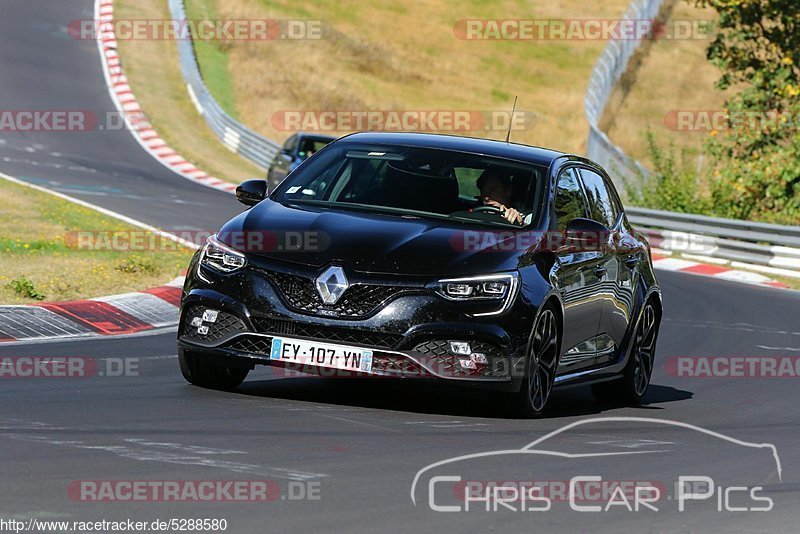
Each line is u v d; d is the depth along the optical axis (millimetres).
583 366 30578
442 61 199000
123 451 20766
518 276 26469
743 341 48906
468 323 25688
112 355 33719
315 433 23469
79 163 107250
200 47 179125
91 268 49156
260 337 26156
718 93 175000
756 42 105438
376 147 30531
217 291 26656
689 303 60781
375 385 30531
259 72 170875
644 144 150125
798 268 79688
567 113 178750
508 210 28594
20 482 18188
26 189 77062
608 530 17750
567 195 30391
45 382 28266
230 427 23562
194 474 19359
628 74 177750
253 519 16938
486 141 31484
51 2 183750
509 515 18141
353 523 17062
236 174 120062
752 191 99000
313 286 25922
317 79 173250
